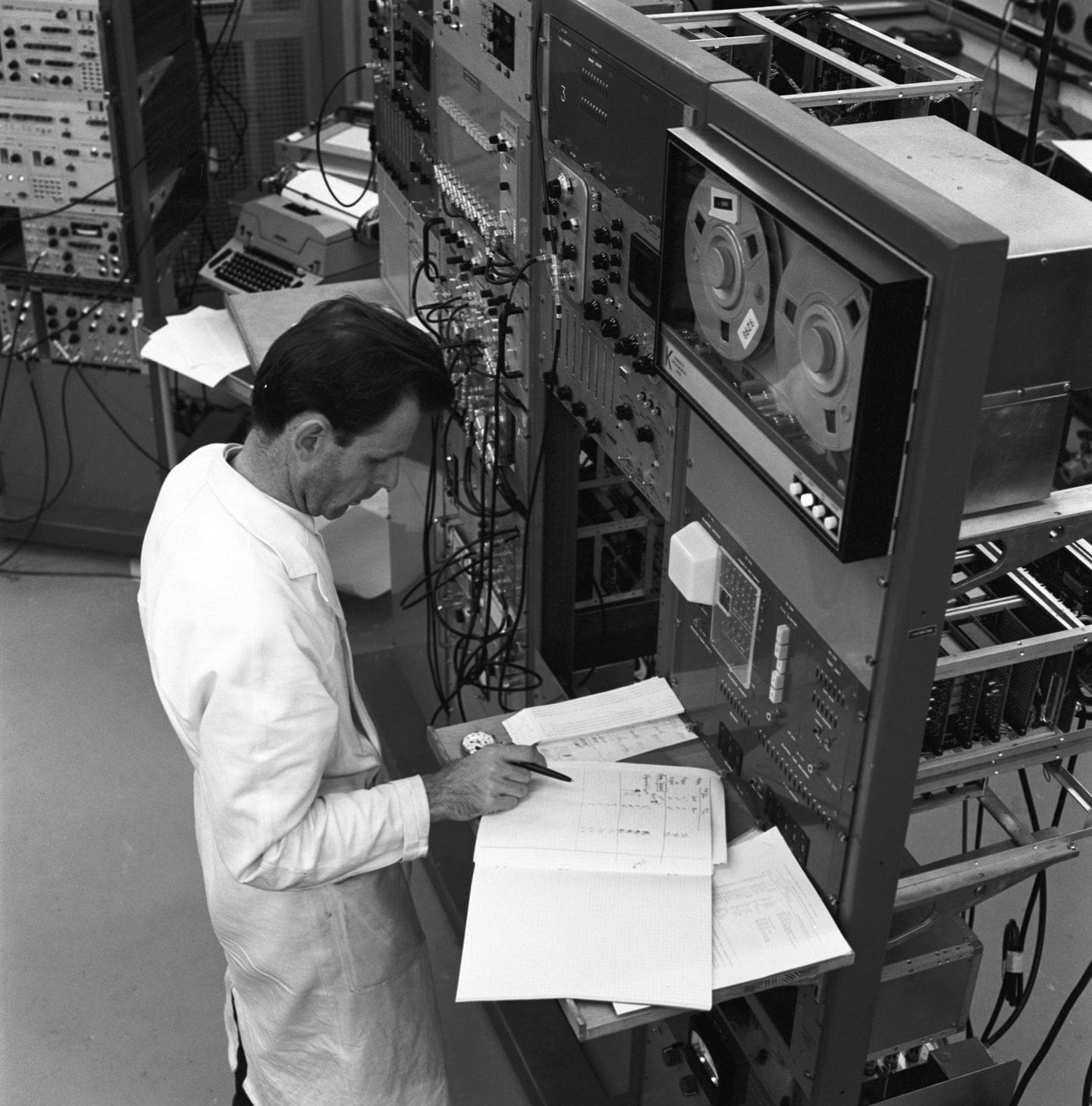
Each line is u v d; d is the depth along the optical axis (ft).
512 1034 8.59
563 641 8.86
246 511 5.42
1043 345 4.84
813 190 4.80
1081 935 9.58
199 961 9.32
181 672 5.34
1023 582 5.98
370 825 5.69
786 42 6.38
